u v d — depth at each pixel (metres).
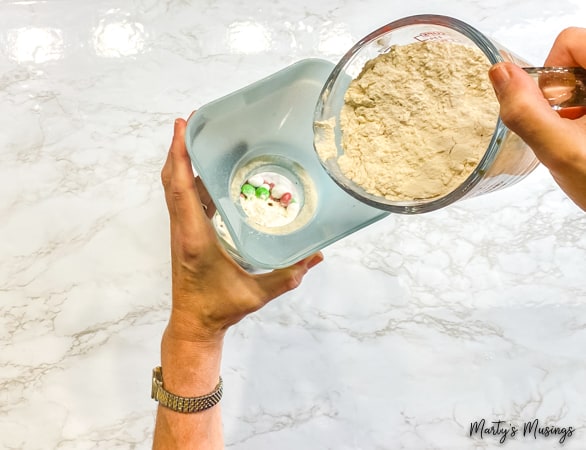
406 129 0.59
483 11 1.04
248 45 1.04
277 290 0.68
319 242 0.63
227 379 0.96
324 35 1.04
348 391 0.96
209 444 0.71
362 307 0.97
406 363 0.96
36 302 0.97
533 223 0.98
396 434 0.95
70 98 1.02
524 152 0.57
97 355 0.96
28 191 0.99
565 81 0.54
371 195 0.58
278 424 0.96
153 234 0.99
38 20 1.04
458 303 0.97
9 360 0.96
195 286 0.67
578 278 0.97
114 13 1.04
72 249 0.98
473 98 0.57
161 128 1.01
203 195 0.72
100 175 1.00
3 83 1.02
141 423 0.95
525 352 0.96
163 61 1.03
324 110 0.63
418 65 0.60
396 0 1.05
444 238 0.98
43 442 0.94
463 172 0.56
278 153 0.71
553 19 1.03
